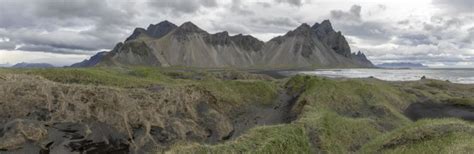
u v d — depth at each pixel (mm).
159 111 39531
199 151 21531
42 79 42062
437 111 59312
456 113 58781
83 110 36125
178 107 41750
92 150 31547
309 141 27609
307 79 62062
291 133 26156
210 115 42562
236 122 45000
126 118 36531
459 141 23000
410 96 67000
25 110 34438
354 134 33156
